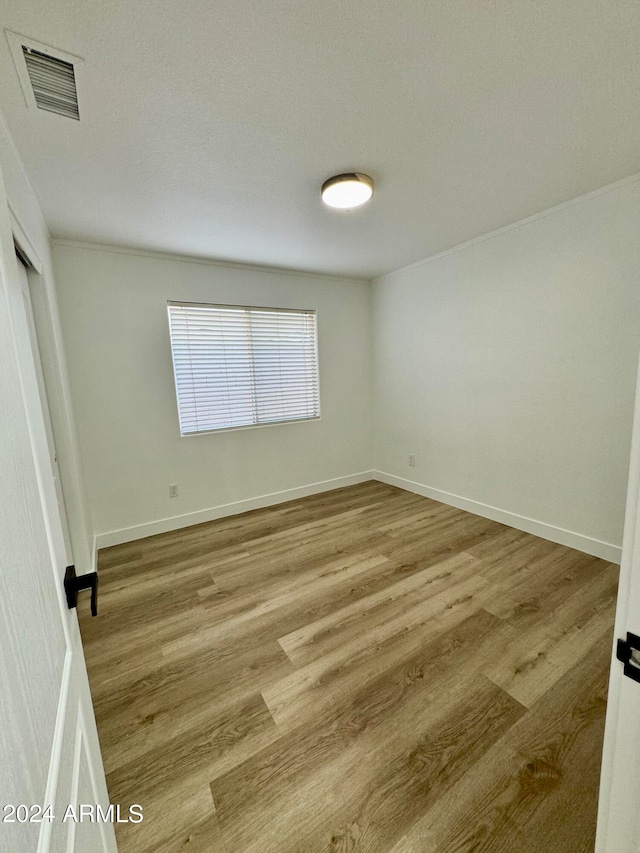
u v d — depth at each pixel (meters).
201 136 1.49
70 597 0.69
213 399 3.22
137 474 2.91
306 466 3.81
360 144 1.59
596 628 1.73
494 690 1.42
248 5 0.97
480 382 2.98
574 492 2.46
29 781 0.37
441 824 1.00
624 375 2.15
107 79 1.17
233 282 3.19
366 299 4.00
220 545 2.77
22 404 0.55
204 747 1.24
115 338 2.74
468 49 1.13
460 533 2.78
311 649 1.67
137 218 2.20
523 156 1.74
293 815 1.04
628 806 0.55
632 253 2.04
